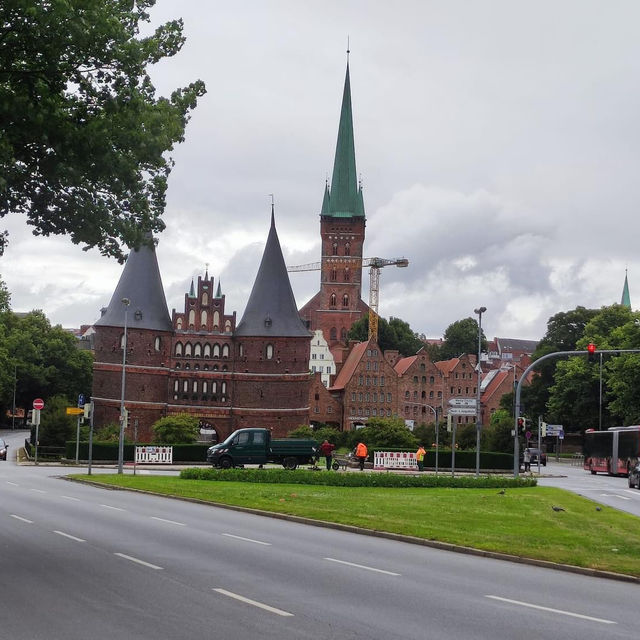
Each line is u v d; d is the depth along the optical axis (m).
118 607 13.06
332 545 21.42
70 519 25.36
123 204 20.67
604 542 22.61
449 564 18.80
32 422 63.09
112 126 18.72
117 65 19.03
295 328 107.38
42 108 17.61
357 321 192.38
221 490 37.56
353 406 146.12
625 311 115.62
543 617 13.15
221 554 18.84
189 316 106.94
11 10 17.41
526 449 68.94
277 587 15.02
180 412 105.50
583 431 117.12
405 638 11.55
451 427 50.59
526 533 24.09
